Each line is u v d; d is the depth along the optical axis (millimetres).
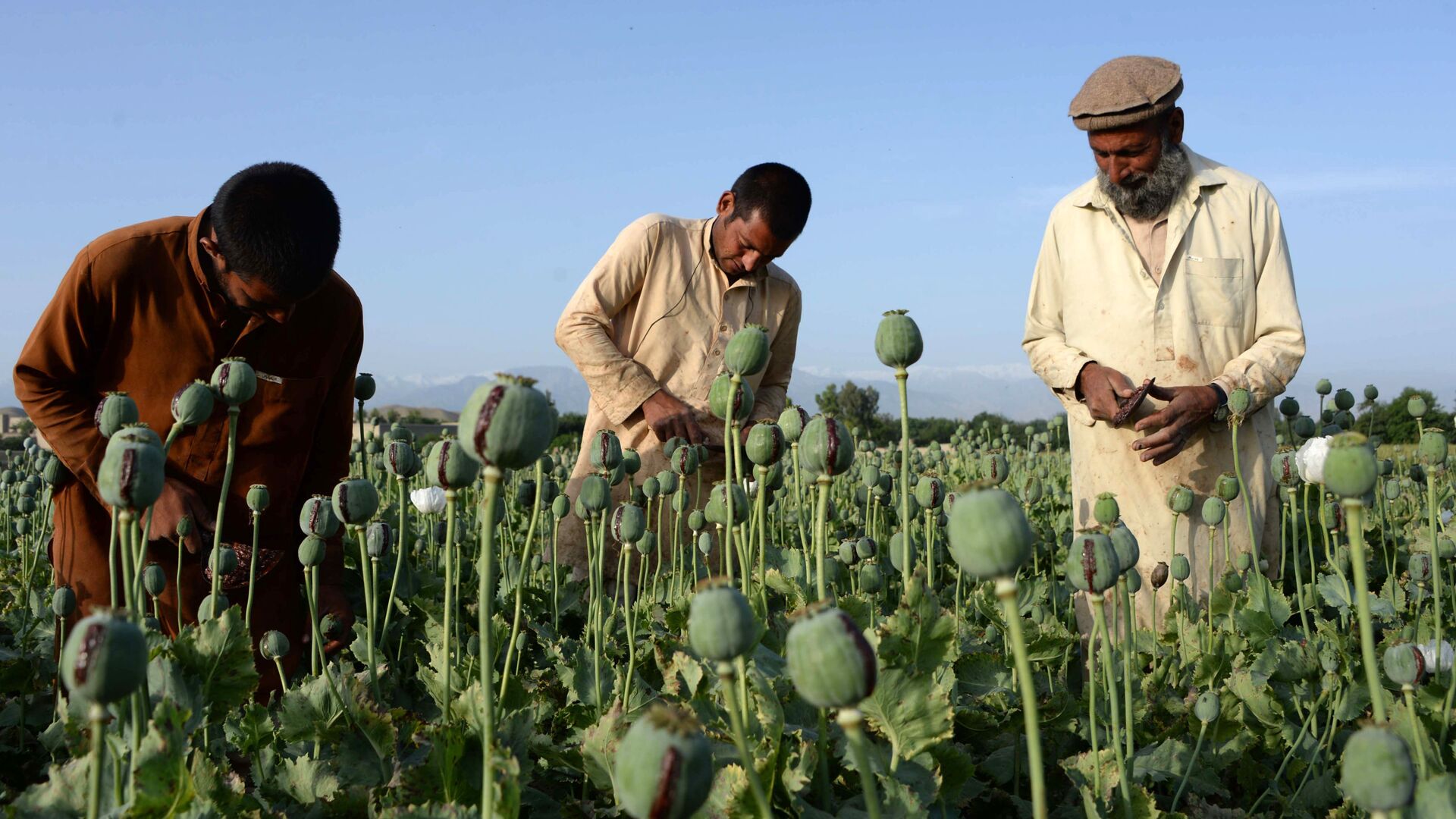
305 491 4453
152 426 3975
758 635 2895
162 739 2068
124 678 1632
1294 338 4777
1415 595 4414
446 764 2457
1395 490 4688
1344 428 5551
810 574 3643
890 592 4527
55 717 3711
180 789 2057
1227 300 4828
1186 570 4055
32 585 5848
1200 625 4160
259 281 3475
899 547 3514
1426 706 3146
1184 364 4828
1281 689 3488
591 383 5410
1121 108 4590
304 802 2748
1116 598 3361
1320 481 3768
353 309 4281
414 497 5027
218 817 2123
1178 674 3865
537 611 4723
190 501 3629
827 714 2502
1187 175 4859
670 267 5496
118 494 2090
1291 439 5836
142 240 3785
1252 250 4863
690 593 3426
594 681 3367
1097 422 5023
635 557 5633
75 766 2330
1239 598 4379
